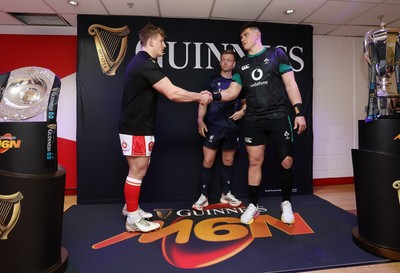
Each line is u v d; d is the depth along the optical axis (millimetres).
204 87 3078
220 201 3074
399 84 1829
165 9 2957
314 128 3832
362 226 1881
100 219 2529
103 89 3090
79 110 3072
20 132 1384
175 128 3180
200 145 3213
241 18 3219
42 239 1454
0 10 2980
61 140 3488
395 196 1657
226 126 2762
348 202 3051
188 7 2912
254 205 2412
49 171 1491
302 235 2104
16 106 1447
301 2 2834
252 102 2236
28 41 3453
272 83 2184
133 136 2043
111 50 3098
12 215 1352
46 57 3471
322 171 3865
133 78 2020
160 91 2023
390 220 1690
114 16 3098
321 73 3838
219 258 1754
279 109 2189
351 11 3062
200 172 3213
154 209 2820
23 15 3180
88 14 3070
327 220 2436
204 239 2041
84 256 1788
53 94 1501
